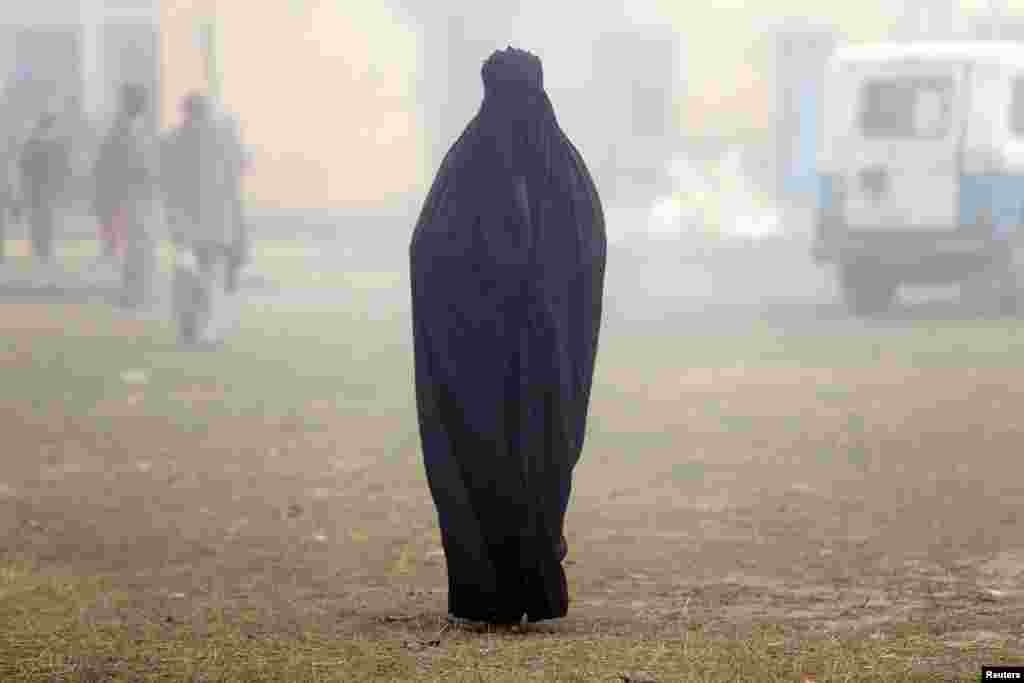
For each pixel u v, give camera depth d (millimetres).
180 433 42750
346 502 34000
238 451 40156
